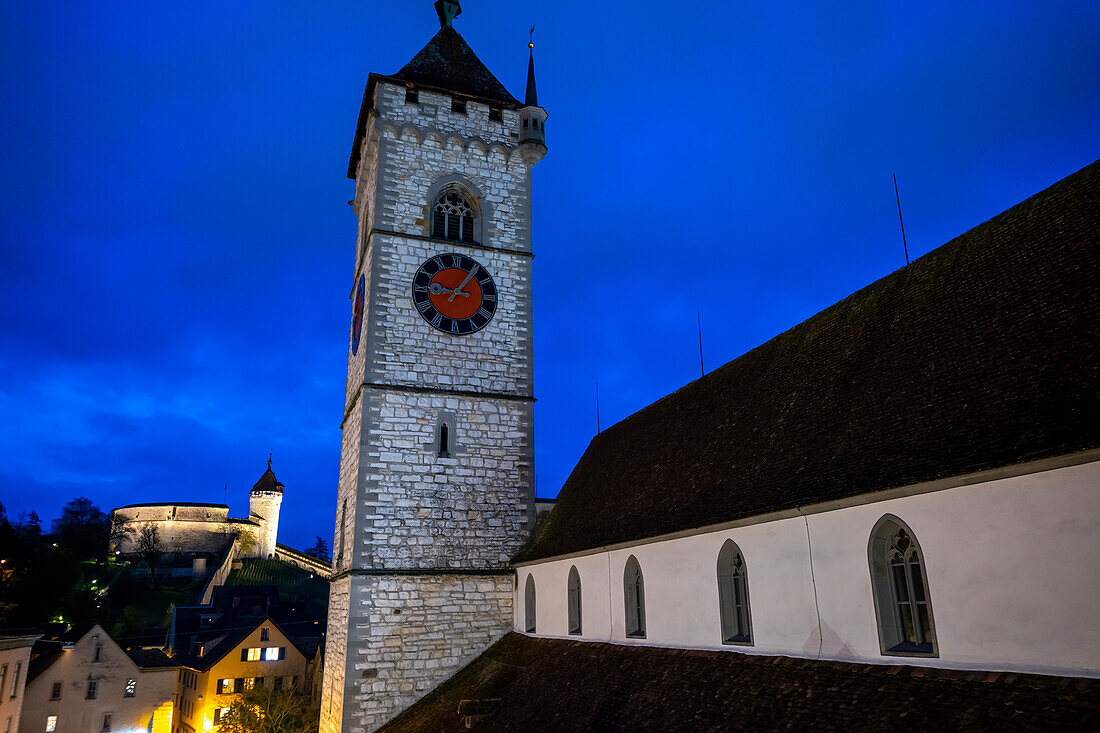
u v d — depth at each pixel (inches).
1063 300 633.0
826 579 688.4
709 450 986.7
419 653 1289.4
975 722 508.1
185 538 6048.2
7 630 2276.1
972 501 571.2
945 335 737.0
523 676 1103.0
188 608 4084.6
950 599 578.2
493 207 1582.2
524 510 1424.7
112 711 2935.5
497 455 1435.8
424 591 1320.1
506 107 1644.9
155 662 3243.1
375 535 1320.1
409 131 1550.2
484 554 1376.7
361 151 1738.4
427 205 1526.8
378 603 1291.8
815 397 857.5
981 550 560.4
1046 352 605.9
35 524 5915.4
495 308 1518.2
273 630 3070.9
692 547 872.9
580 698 911.7
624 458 1255.5
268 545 6417.3
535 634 1246.9
